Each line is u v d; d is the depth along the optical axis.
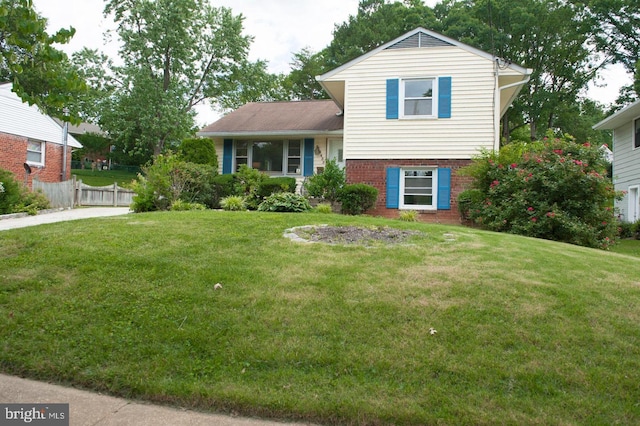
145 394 3.24
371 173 14.47
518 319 4.03
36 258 5.35
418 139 14.18
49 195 16.34
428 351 3.58
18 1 4.69
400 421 2.93
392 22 36.75
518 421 2.88
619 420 2.92
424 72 14.16
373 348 3.61
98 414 3.02
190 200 13.64
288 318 4.04
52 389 3.32
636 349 3.63
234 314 4.09
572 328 3.90
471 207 12.16
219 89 32.91
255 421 2.99
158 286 4.66
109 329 3.92
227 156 18.59
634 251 11.84
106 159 45.09
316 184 13.30
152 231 6.91
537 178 10.58
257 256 5.70
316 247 6.20
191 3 28.89
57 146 22.72
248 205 13.31
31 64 4.85
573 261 6.05
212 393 3.16
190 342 3.72
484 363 3.43
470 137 13.86
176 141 32.19
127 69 28.22
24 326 3.96
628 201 18.41
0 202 12.90
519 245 7.04
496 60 13.68
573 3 30.06
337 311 4.16
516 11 30.03
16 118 20.02
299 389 3.20
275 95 39.59
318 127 17.66
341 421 2.98
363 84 14.56
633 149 17.98
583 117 38.16
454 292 4.55
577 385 3.22
